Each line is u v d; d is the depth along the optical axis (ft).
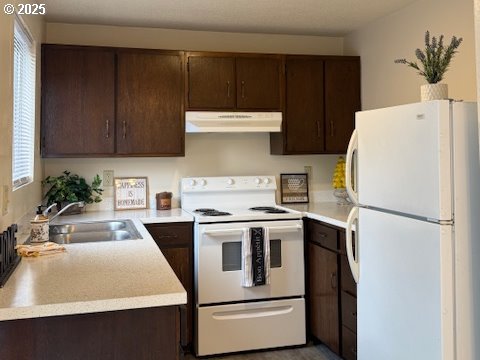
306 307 11.23
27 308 4.25
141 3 10.41
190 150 12.67
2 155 6.29
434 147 5.84
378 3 10.56
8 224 6.77
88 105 11.03
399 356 6.60
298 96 12.28
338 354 9.74
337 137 12.53
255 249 10.39
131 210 12.06
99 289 4.75
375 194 7.13
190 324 10.57
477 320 5.88
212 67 11.73
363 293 7.50
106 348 4.62
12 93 7.13
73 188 11.32
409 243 6.35
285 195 13.26
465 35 9.00
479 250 5.88
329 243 10.09
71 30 11.85
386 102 11.58
